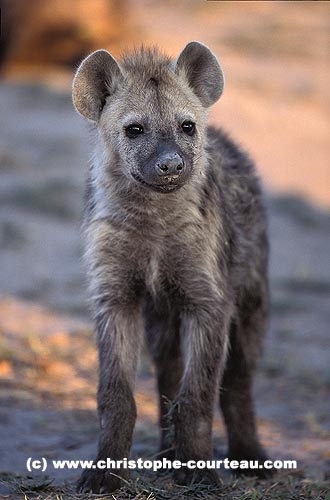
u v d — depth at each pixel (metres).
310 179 21.91
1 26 26.66
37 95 24.89
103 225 7.19
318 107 27.48
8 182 19.19
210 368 7.09
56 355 11.54
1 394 10.05
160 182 6.74
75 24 26.72
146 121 6.99
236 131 24.09
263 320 8.42
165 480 7.12
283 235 18.61
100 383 7.00
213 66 7.44
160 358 7.84
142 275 7.27
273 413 10.22
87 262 7.35
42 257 15.91
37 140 21.83
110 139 7.15
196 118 7.19
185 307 7.30
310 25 35.59
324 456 8.55
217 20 36.53
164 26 34.50
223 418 8.23
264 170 21.92
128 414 6.87
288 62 31.67
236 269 7.77
